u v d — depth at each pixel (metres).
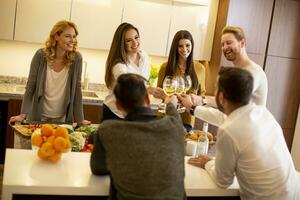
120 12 3.78
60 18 3.62
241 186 1.62
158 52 3.99
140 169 1.30
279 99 4.36
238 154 1.54
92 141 1.95
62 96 2.68
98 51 4.13
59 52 2.59
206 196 1.61
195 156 1.92
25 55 3.94
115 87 1.44
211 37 4.12
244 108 1.60
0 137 3.51
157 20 3.91
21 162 1.58
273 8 4.06
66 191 1.40
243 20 3.97
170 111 1.54
